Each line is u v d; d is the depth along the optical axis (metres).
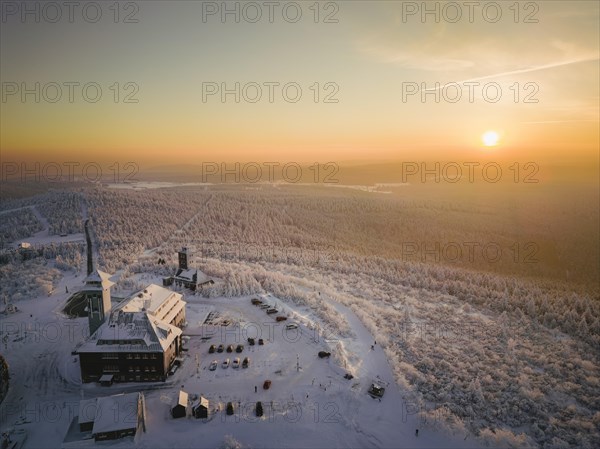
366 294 128.88
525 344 95.81
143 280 128.75
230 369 75.81
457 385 74.94
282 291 118.19
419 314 112.31
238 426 60.78
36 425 60.44
